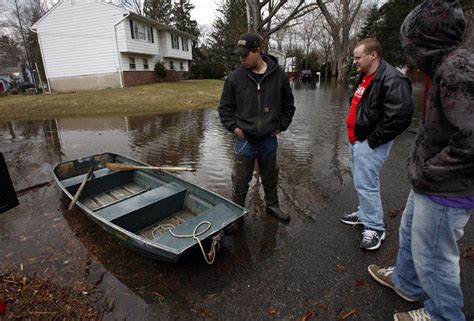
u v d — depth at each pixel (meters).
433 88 1.38
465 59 1.21
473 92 1.18
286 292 2.38
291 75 44.66
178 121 10.80
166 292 2.42
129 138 8.40
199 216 2.82
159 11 37.25
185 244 2.40
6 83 36.97
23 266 2.81
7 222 3.65
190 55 31.22
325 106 13.29
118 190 4.27
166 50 25.77
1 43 40.41
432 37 1.33
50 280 2.60
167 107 14.33
